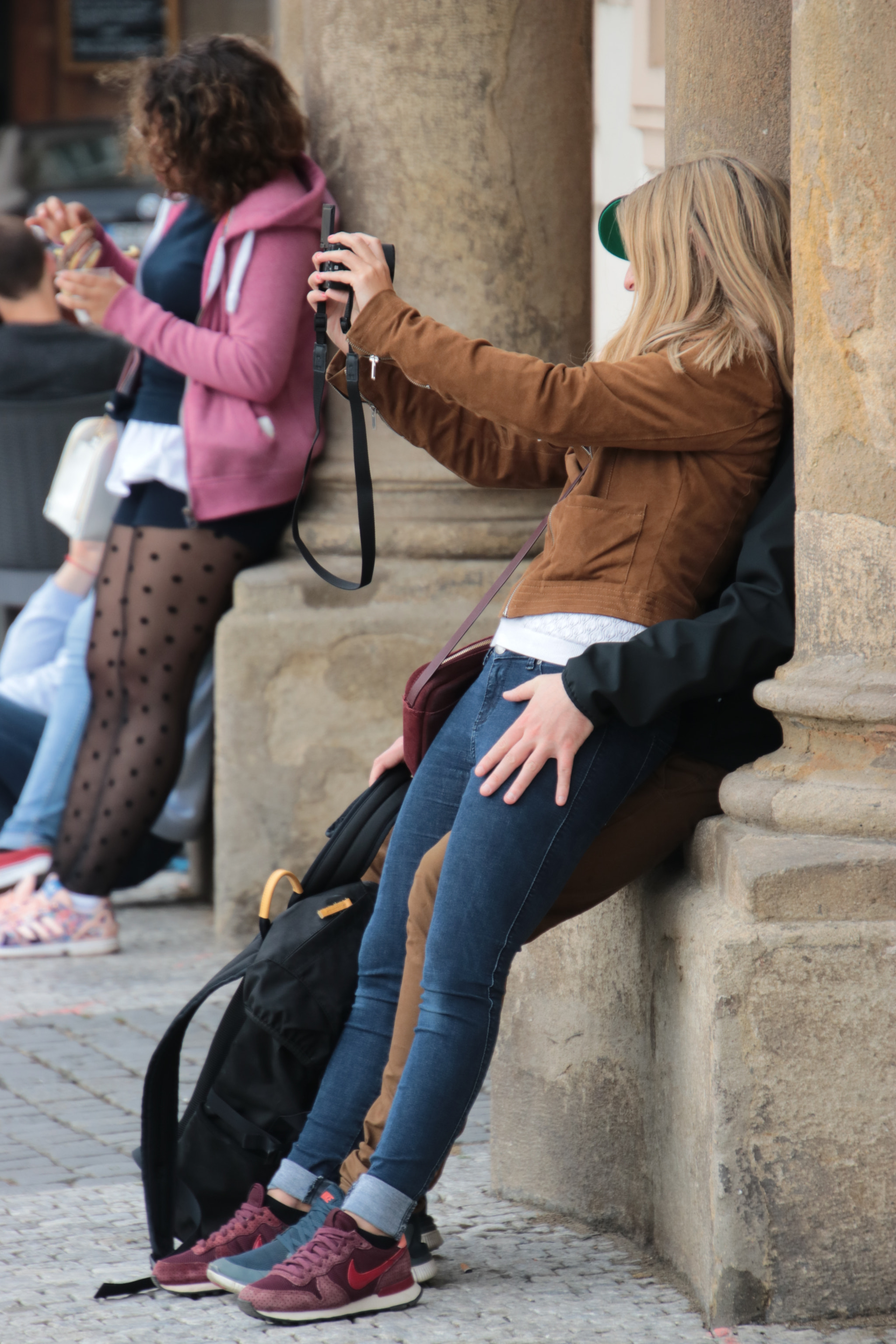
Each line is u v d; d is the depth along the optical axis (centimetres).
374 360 930
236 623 1571
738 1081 821
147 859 1692
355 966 912
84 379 1959
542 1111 1009
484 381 842
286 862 1602
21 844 1688
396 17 1553
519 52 1568
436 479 1620
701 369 841
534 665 861
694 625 833
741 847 840
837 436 840
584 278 1627
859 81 816
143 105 1505
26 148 5000
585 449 910
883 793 838
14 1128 1167
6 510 1992
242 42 1520
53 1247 964
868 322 825
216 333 1523
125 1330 847
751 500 873
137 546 1594
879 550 834
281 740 1591
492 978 838
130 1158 1112
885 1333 820
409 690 920
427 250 1573
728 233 863
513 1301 873
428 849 902
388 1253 855
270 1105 922
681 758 898
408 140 1563
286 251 1526
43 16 5609
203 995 907
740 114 1006
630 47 2419
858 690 838
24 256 1931
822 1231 831
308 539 1614
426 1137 840
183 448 1568
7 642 1780
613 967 950
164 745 1606
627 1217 959
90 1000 1464
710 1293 833
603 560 858
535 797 829
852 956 821
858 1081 827
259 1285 846
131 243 4853
